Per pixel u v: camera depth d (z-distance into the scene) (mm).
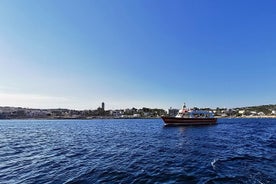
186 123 63438
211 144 25141
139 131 50125
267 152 19047
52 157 18297
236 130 50125
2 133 48594
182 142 27547
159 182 10680
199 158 16594
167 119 60594
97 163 15500
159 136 36656
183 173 12250
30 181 11141
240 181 10305
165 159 16562
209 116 70500
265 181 10188
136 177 11633
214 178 10984
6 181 11227
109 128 65812
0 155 19547
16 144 27969
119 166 14375
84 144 27250
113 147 24078
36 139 34688
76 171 13141
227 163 14484
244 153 18578
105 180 11117
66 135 42062
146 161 15953
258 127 62625
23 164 15445
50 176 12055
